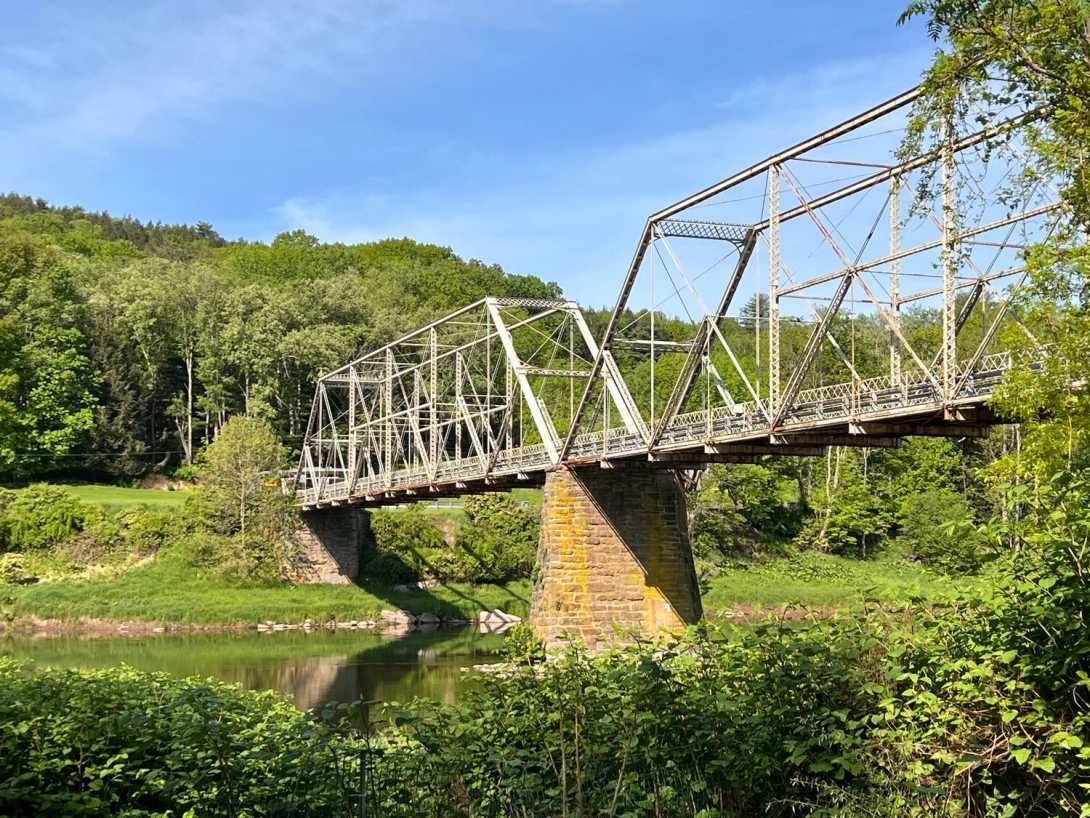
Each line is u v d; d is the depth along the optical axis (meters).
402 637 61.97
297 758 11.54
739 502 81.50
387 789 11.18
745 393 85.19
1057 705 10.11
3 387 85.75
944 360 26.95
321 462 84.69
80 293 104.81
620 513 42.97
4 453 86.50
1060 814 9.87
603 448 41.44
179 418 106.75
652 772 10.84
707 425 36.22
